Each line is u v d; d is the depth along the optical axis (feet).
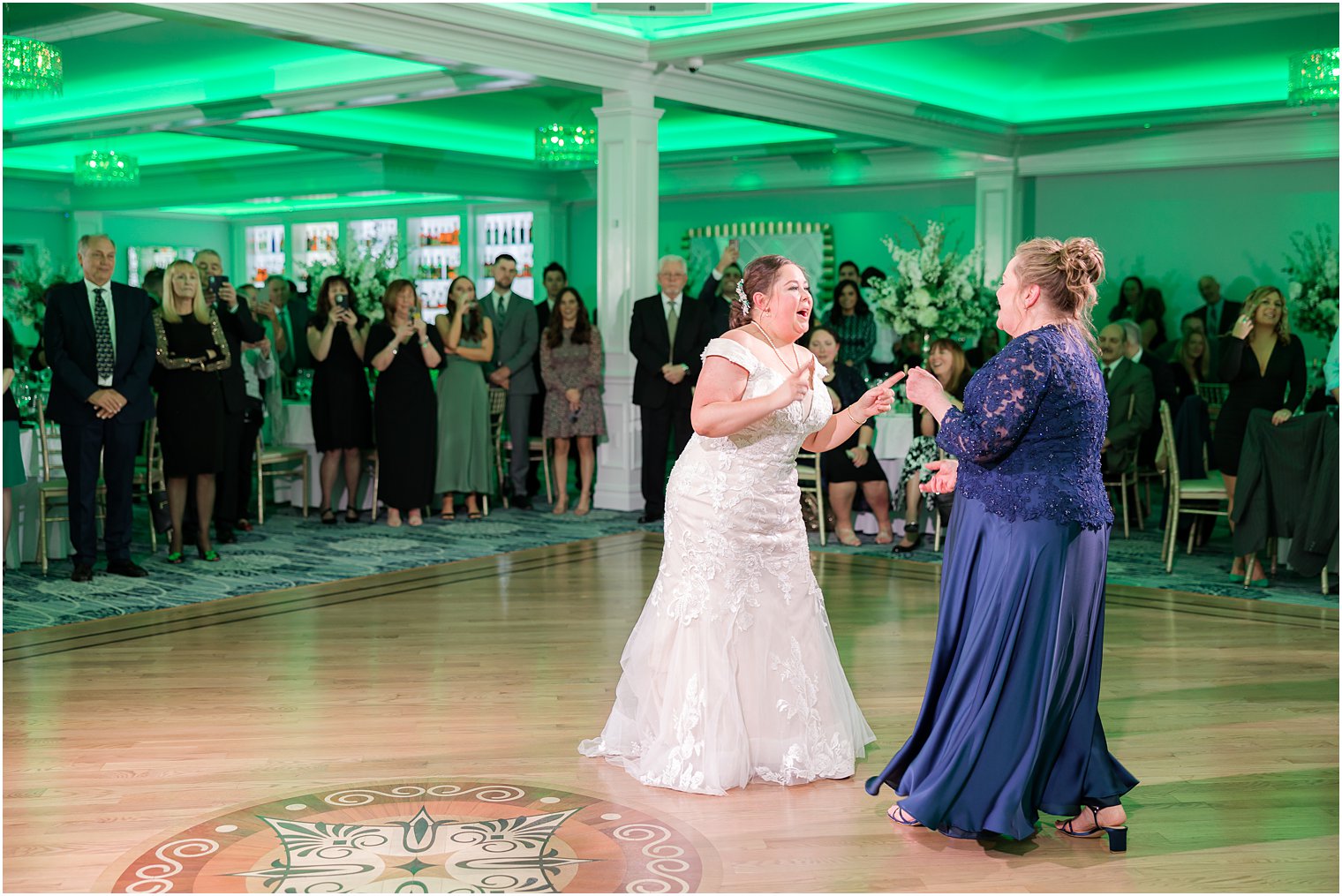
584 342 29.76
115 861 10.39
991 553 10.56
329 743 13.53
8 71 25.35
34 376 28.27
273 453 28.89
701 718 12.25
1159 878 10.08
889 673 16.30
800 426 12.42
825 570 23.43
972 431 10.42
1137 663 16.97
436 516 30.30
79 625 18.98
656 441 28.63
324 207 58.90
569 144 33.37
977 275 34.17
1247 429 22.21
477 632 18.66
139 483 25.75
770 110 32.22
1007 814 10.30
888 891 9.84
